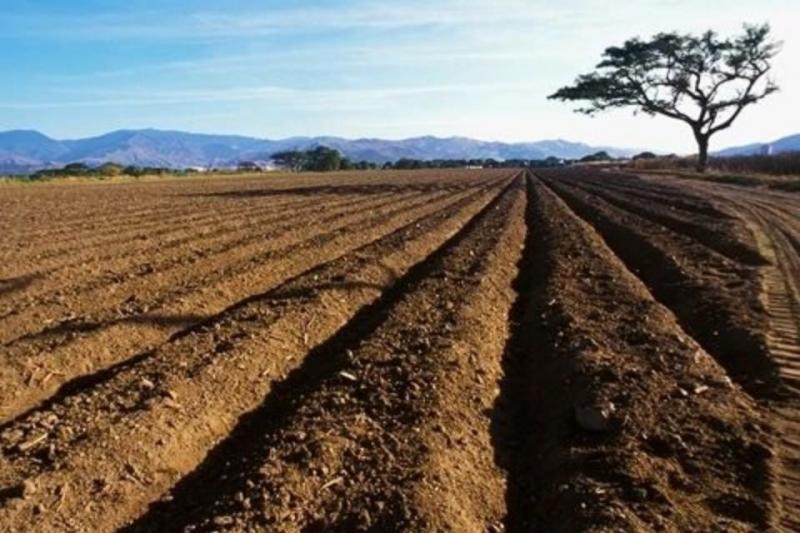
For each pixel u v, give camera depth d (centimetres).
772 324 1111
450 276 1534
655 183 5012
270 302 1302
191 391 878
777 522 588
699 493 635
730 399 836
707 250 1783
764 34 6575
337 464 697
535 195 4175
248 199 3988
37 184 6156
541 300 1347
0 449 738
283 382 987
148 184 6169
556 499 646
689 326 1198
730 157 7556
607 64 7019
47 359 984
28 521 623
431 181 6350
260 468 684
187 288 1410
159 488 710
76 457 708
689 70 6794
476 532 614
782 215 2533
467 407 850
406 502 623
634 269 1747
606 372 895
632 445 712
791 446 720
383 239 2130
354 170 12950
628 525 575
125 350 1088
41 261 1734
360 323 1264
